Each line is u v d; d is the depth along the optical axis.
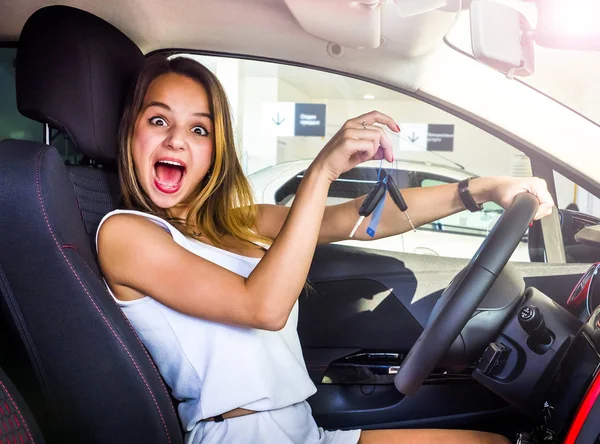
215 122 1.22
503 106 1.56
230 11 1.49
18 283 0.92
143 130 1.18
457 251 1.94
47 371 0.97
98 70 1.19
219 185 1.26
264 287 0.99
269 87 1.66
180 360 1.08
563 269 1.73
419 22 1.37
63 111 1.18
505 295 1.30
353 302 1.78
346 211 1.44
